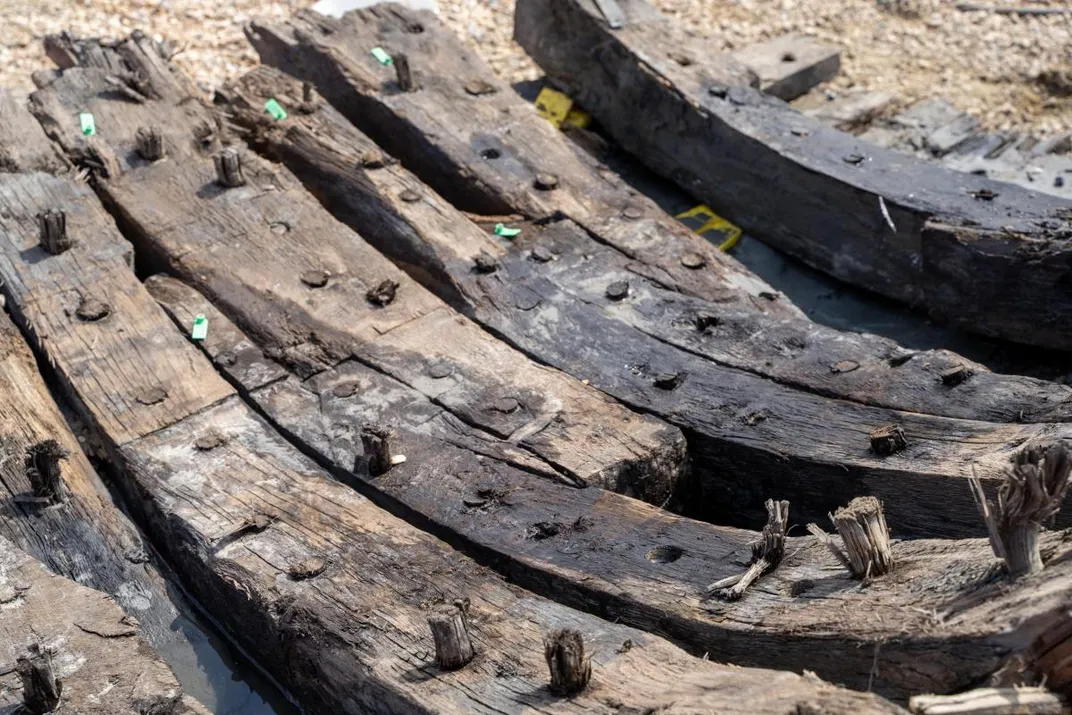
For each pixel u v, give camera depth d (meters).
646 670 4.43
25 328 6.92
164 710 4.68
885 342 6.40
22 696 4.72
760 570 4.77
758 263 8.48
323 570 5.29
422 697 4.54
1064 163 9.20
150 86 8.79
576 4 9.38
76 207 7.64
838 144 8.20
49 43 9.29
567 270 7.37
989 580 4.08
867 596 4.36
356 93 8.90
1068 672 3.79
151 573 5.70
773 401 6.13
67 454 6.09
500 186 8.09
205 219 7.63
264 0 11.56
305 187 8.30
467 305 7.13
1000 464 5.20
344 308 6.99
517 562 5.29
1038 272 6.85
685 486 6.10
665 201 9.16
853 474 5.57
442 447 6.02
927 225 7.21
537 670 4.56
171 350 6.66
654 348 6.69
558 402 6.25
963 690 3.92
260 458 6.01
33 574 5.32
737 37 11.13
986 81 10.61
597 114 9.53
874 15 11.64
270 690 5.49
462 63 9.25
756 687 4.04
